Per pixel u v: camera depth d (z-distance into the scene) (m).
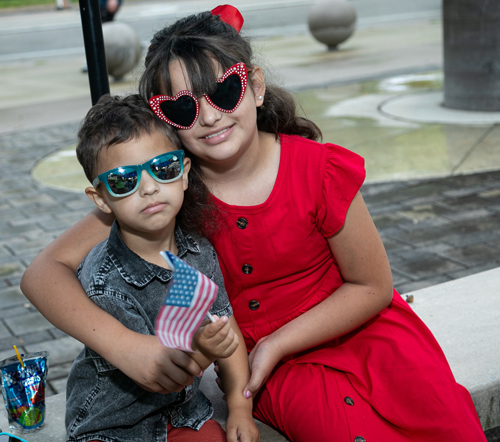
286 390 1.91
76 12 23.41
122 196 1.65
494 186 5.26
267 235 1.88
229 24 1.95
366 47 13.41
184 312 1.36
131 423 1.78
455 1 7.38
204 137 1.76
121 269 1.70
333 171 1.85
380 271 1.94
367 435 1.76
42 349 3.39
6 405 2.11
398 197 5.18
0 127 8.67
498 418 2.29
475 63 7.39
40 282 1.74
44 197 5.87
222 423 2.05
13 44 17.42
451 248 4.21
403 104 8.16
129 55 11.07
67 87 11.29
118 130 1.65
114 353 1.62
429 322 2.66
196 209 1.84
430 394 1.82
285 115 1.98
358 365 1.94
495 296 2.85
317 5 13.23
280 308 1.99
